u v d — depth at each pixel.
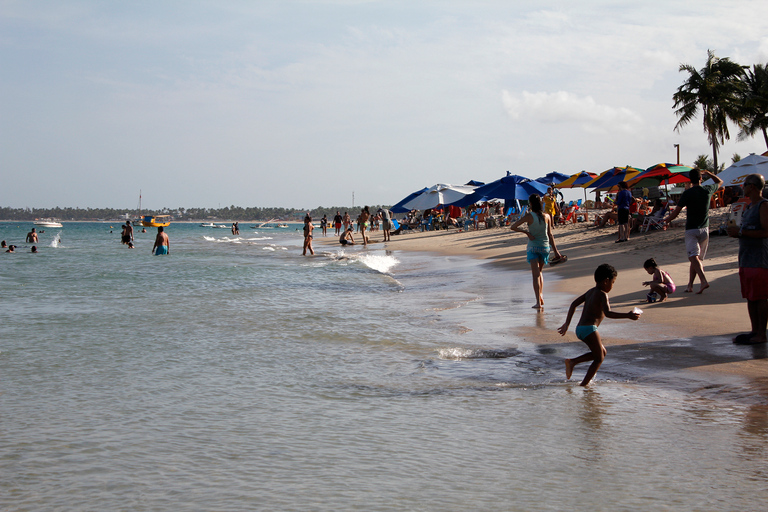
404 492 3.45
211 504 3.35
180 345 8.06
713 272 11.99
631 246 18.23
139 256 30.31
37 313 11.05
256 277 18.23
